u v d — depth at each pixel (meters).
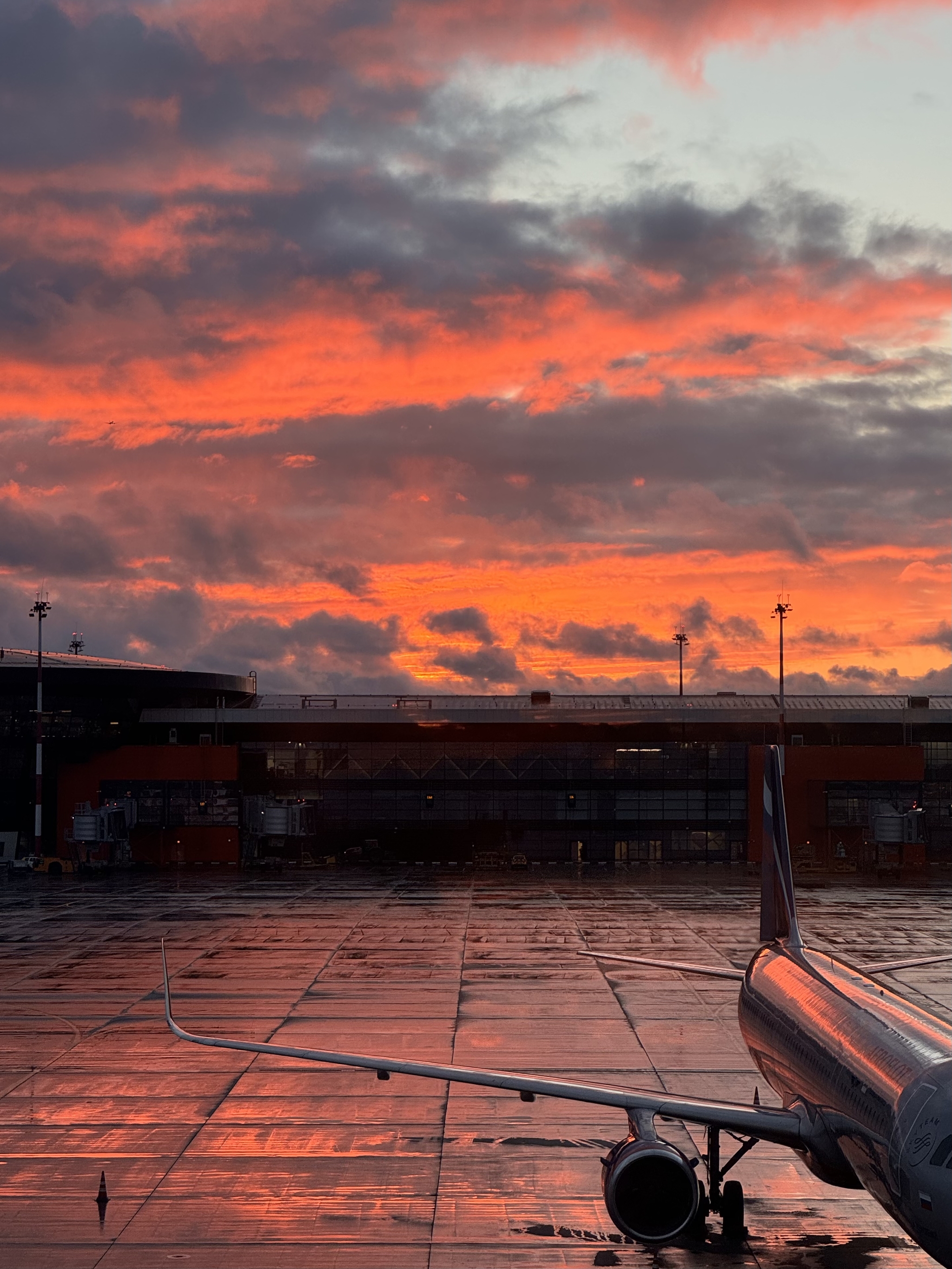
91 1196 27.33
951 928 69.69
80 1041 41.75
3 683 107.50
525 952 60.31
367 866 108.69
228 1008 47.16
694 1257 24.20
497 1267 23.73
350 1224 25.80
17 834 109.25
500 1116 33.28
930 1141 18.47
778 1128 22.77
